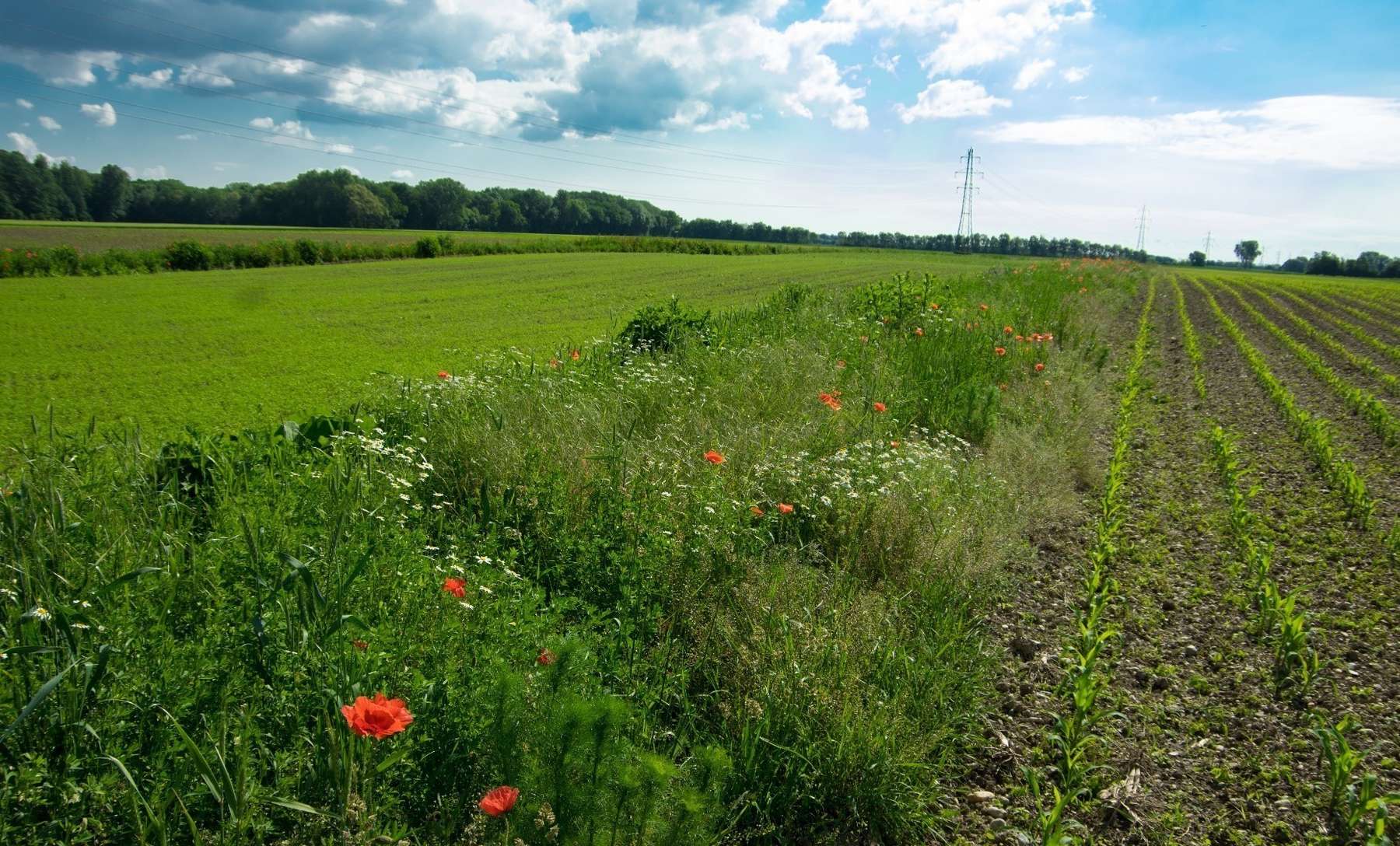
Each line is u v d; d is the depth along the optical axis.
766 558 4.72
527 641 3.23
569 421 5.97
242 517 3.56
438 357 13.68
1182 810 3.31
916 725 3.47
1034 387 10.33
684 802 2.29
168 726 2.49
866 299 14.48
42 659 2.58
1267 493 7.53
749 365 8.49
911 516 5.32
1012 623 4.84
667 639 3.85
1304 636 4.33
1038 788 3.30
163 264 34.38
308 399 10.09
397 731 2.15
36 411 9.23
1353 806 3.14
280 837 2.44
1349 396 11.88
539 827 2.31
